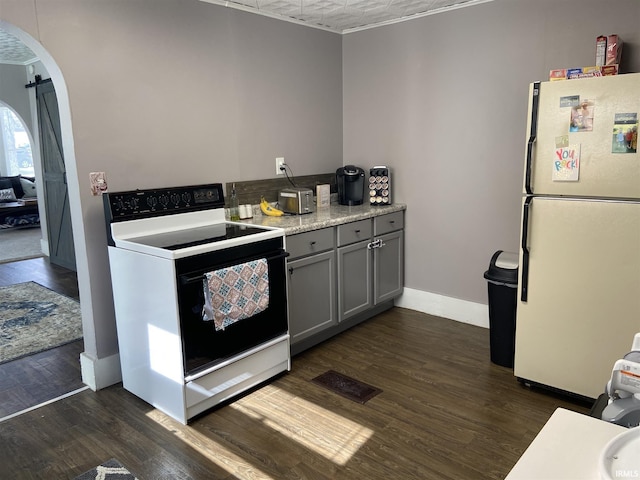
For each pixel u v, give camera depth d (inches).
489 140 133.3
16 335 140.1
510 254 120.4
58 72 97.0
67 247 213.9
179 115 117.7
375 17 143.6
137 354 102.0
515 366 105.7
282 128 144.1
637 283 88.2
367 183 162.2
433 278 151.9
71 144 100.3
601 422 40.8
